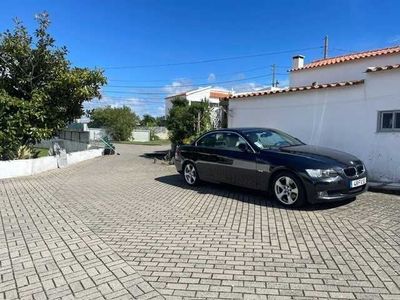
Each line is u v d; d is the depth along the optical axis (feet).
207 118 55.36
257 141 25.39
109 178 36.50
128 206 23.75
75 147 74.49
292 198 21.91
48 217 21.54
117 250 15.71
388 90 28.71
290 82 55.77
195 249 15.56
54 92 44.34
